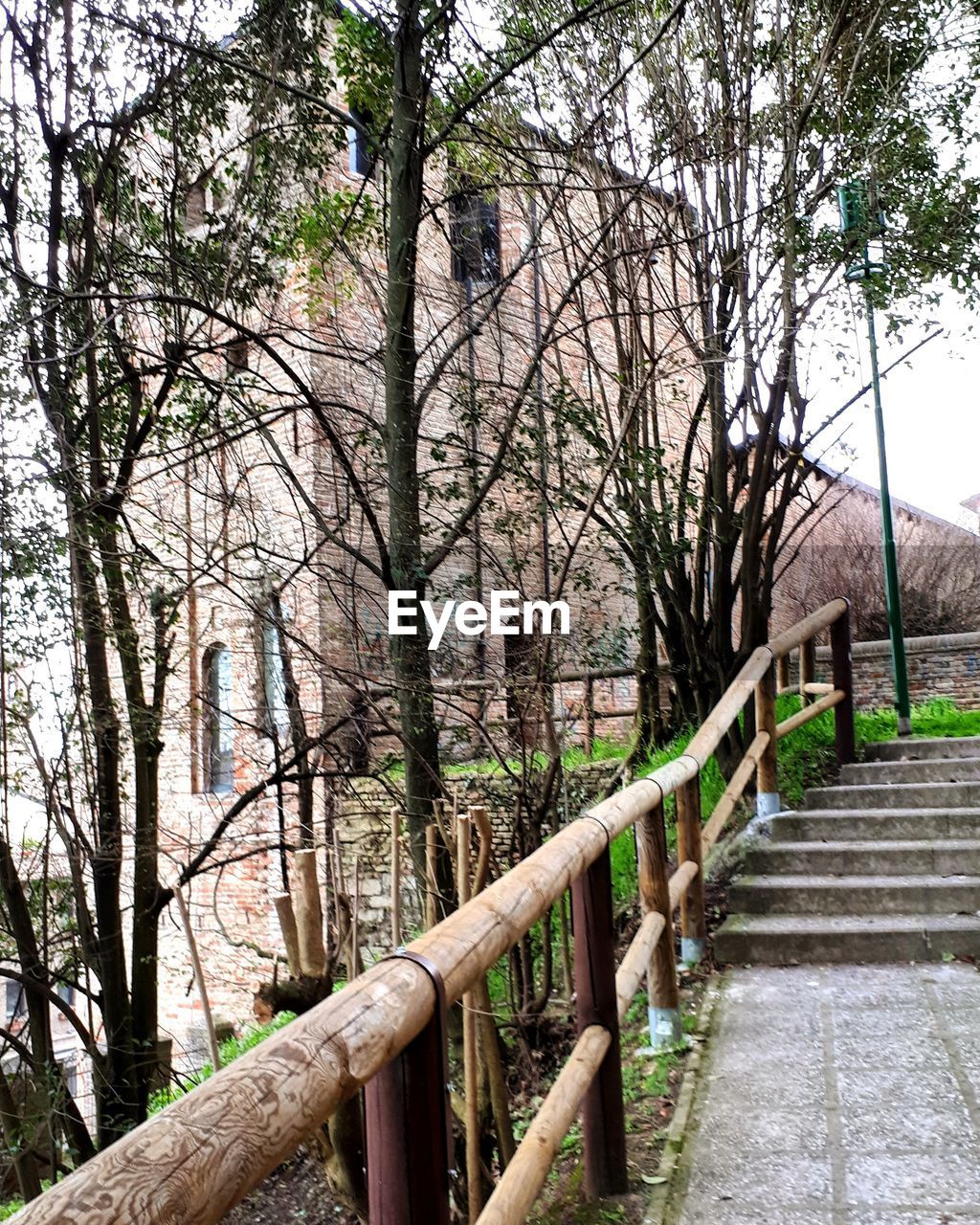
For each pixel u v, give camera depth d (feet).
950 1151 10.66
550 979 21.08
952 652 44.88
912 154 28.30
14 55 23.25
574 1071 9.48
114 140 24.39
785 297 26.55
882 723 30.89
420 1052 5.57
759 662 20.90
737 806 24.91
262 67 24.95
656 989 14.17
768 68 27.12
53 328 21.31
